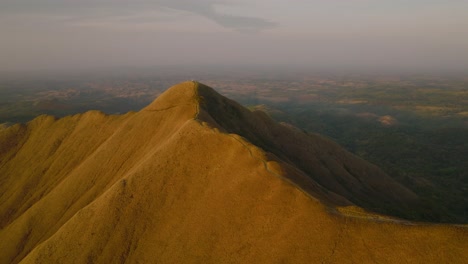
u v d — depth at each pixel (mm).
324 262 26578
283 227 30469
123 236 38406
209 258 31922
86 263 37188
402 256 25047
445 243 24781
